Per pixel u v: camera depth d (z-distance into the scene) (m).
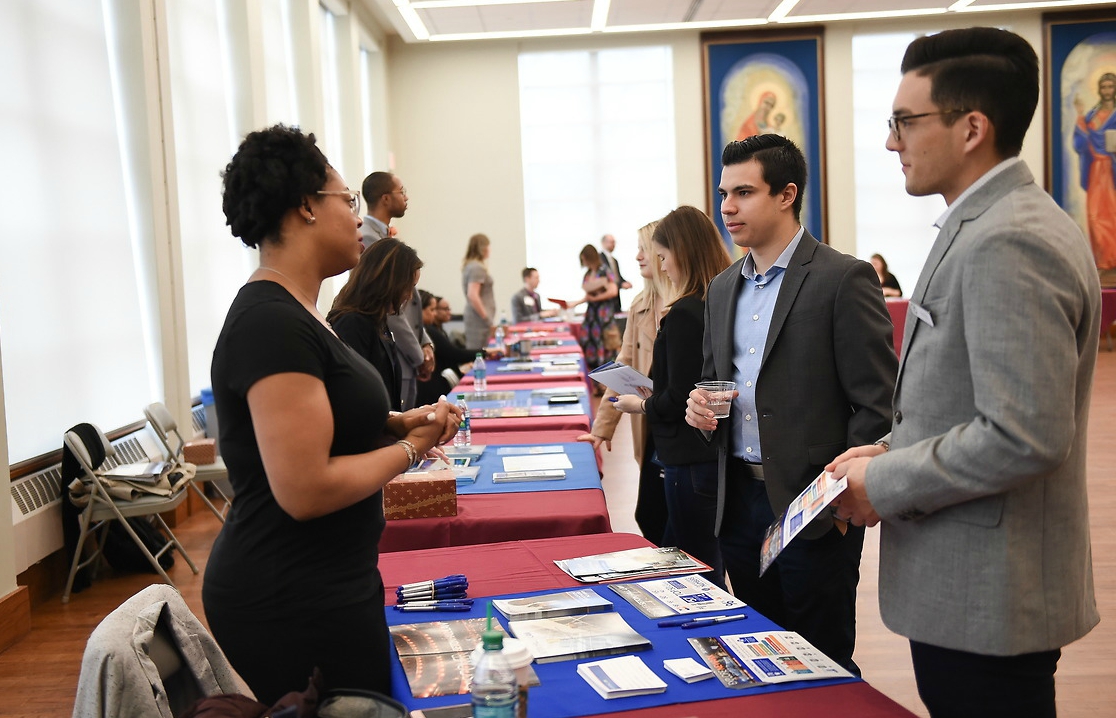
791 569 2.29
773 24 13.30
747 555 2.44
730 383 2.32
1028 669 1.41
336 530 1.58
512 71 13.49
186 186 6.29
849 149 13.57
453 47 13.48
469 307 9.65
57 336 4.61
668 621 1.82
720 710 1.45
